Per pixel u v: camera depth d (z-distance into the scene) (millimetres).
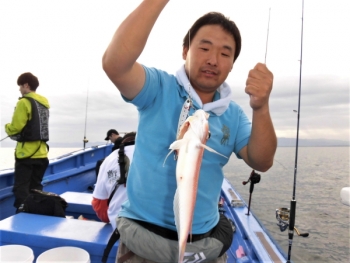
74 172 5668
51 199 2762
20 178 4176
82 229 2344
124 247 1544
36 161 4281
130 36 1136
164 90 1475
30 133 4180
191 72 1491
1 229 2268
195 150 1201
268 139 1479
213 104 1519
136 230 1430
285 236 4391
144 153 1470
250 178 3143
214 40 1445
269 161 1573
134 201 1500
